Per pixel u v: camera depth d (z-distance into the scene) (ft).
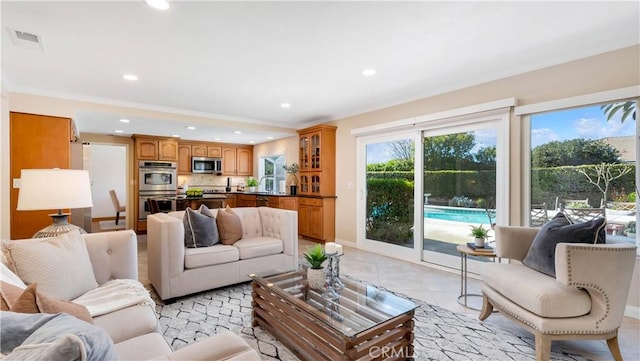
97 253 6.51
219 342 3.34
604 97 8.17
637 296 7.85
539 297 5.91
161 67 9.62
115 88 11.77
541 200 9.64
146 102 13.98
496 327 7.48
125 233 6.95
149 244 9.87
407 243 13.73
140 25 7.02
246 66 9.59
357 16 6.68
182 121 15.79
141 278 10.90
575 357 6.23
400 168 14.02
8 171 11.20
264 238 11.31
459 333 7.18
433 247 12.76
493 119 10.63
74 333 2.42
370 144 15.47
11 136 11.27
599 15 6.68
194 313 8.13
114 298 5.27
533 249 7.21
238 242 10.68
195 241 9.80
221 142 25.93
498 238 7.96
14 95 11.34
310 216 17.85
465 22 6.97
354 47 8.24
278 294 6.66
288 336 6.28
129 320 4.69
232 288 10.07
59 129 12.20
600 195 8.55
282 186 22.58
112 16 6.63
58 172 6.88
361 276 11.35
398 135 13.99
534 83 9.55
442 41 7.91
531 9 6.44
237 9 6.38
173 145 22.16
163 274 8.57
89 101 12.94
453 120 11.69
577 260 5.75
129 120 15.47
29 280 4.82
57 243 5.54
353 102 13.93
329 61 9.22
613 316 5.78
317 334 5.65
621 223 8.20
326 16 6.68
